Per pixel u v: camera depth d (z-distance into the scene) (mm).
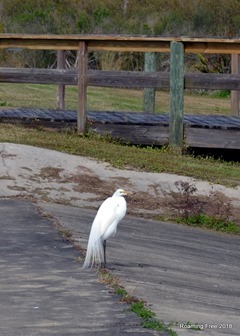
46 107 27000
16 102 27656
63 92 24875
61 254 11383
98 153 19188
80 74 21109
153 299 9492
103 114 23281
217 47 20766
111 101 29594
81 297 9219
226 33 38625
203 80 20703
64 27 37906
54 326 8211
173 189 17406
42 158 18094
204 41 20531
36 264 10773
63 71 21250
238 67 23953
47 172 17500
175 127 20750
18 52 34562
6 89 30875
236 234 15727
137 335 7941
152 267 11555
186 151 20844
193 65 34938
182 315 9000
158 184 17578
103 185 17297
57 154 18547
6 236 12445
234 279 11852
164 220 15922
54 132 21312
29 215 14203
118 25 38656
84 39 20984
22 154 18094
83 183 17250
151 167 18578
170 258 12586
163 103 30875
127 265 11391
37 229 13047
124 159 18953
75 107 27594
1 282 9852
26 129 21188
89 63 34812
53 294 9328
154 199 16875
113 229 10430
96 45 21203
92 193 16859
